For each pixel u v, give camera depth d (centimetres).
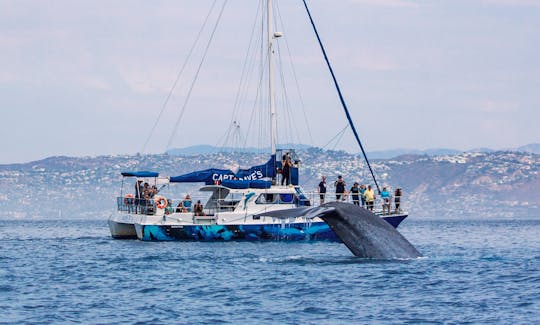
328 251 13512
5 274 10688
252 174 16650
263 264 11219
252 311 7869
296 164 16700
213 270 10750
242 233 15775
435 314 7700
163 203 15975
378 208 16912
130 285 9569
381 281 9375
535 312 7781
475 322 7362
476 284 9312
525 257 12731
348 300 8375
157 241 16000
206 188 16350
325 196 16512
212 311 7875
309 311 7850
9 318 7575
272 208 15875
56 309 8012
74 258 12938
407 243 10612
